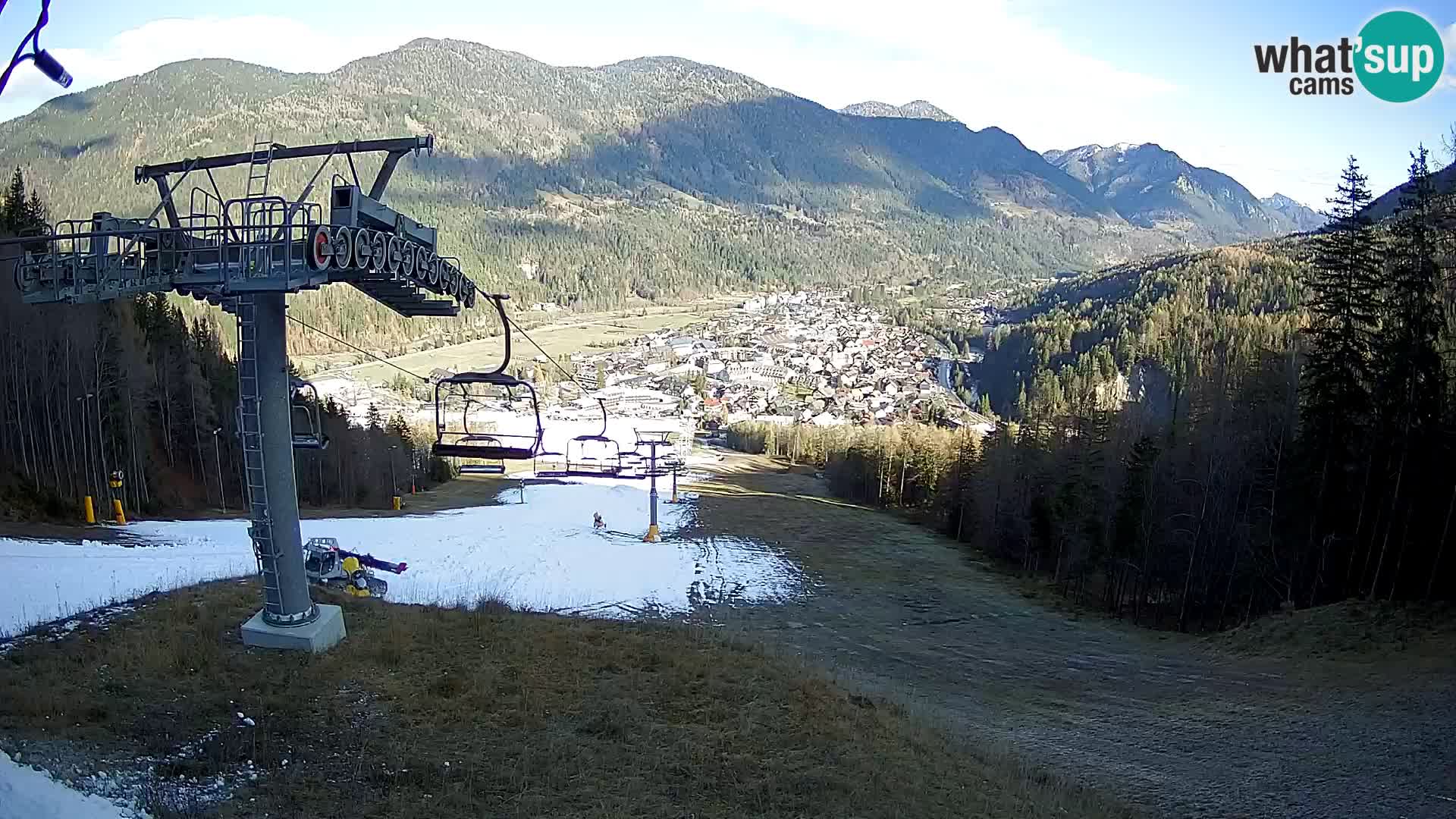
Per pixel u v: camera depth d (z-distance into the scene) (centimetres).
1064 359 14625
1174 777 1772
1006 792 1412
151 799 970
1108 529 4369
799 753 1346
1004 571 5331
